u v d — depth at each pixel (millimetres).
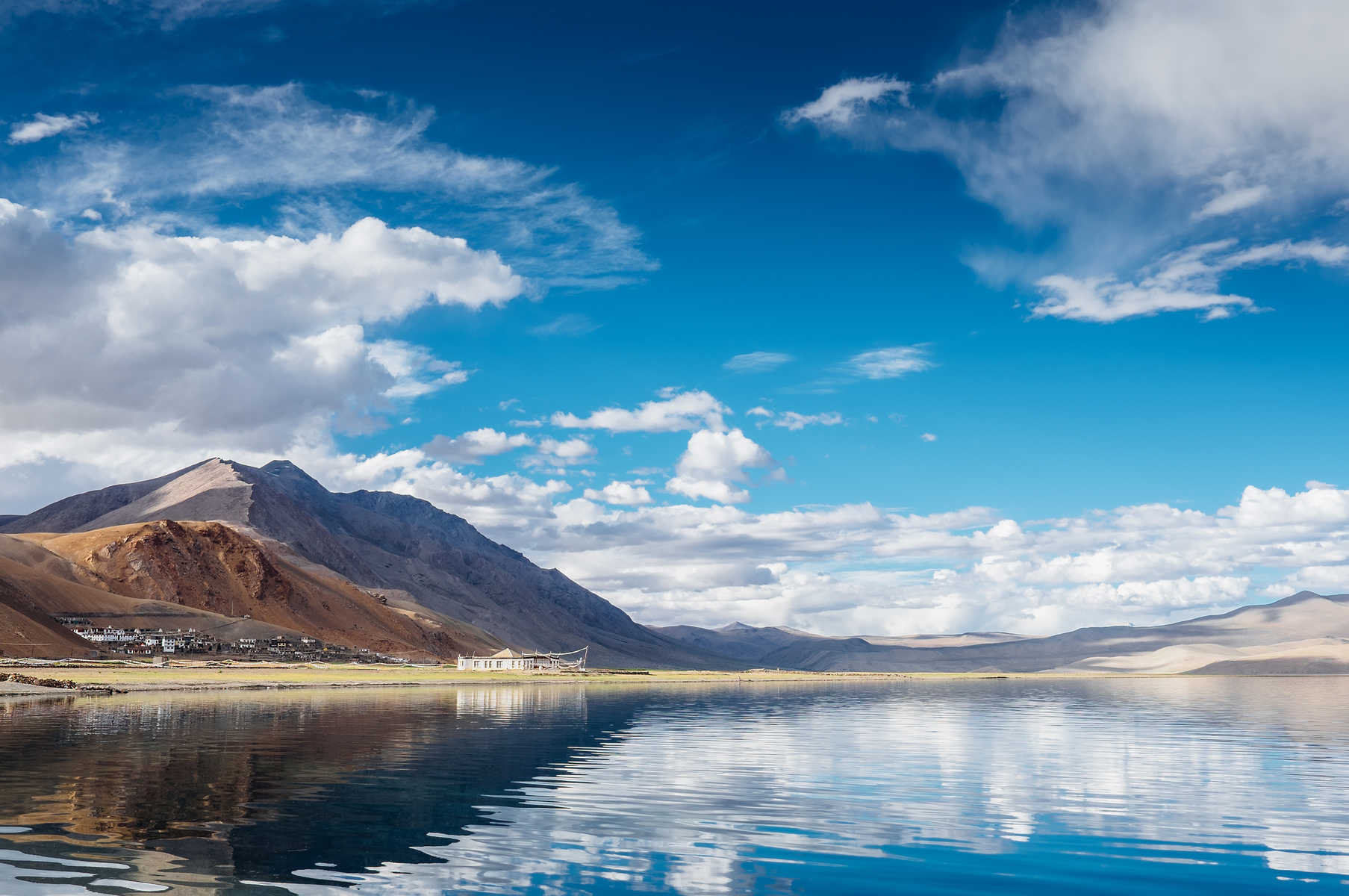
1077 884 19172
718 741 48375
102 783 29016
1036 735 55312
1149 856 21547
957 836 23484
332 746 41000
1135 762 40438
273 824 22953
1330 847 22656
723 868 19859
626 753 41188
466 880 18375
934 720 70000
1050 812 27203
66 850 19828
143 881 17594
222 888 17359
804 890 18375
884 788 31641
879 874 19641
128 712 60250
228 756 36344
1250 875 20000
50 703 69375
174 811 24438
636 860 20281
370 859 19719
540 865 19625
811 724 63531
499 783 30953
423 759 36938
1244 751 46062
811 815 26094
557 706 80438
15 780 29281
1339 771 37531
